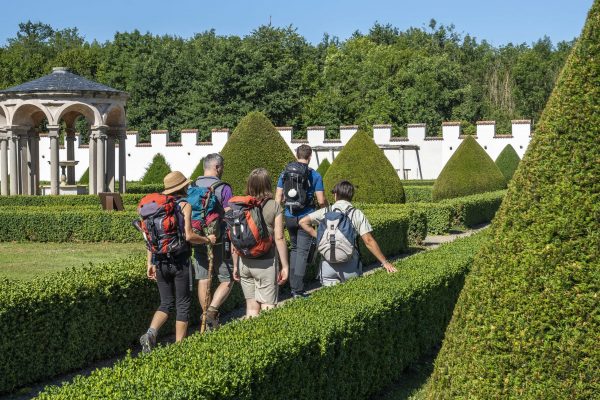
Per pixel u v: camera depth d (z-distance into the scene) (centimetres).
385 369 727
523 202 458
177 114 5584
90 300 787
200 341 533
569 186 444
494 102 7075
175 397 405
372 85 6119
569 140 450
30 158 2817
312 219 889
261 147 1997
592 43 457
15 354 706
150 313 882
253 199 802
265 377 491
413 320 802
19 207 2073
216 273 845
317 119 5584
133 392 408
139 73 5594
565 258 436
